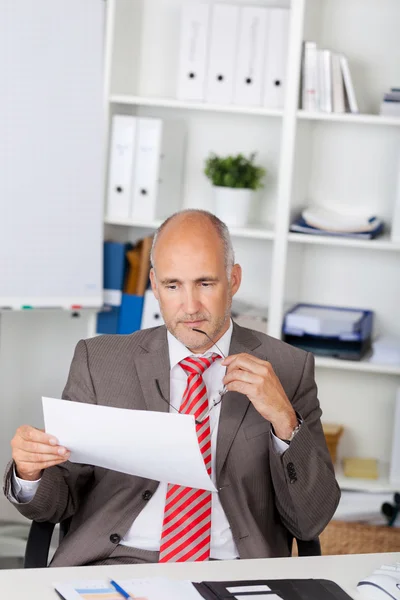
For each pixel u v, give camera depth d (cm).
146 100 385
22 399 429
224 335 226
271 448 210
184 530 208
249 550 209
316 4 390
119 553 210
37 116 368
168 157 400
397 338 403
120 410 184
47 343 427
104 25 388
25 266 369
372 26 399
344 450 420
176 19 410
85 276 382
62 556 211
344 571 178
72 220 378
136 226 428
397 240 381
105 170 396
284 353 232
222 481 214
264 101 383
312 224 385
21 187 367
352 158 407
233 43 381
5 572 167
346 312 401
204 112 414
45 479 207
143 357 226
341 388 417
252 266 418
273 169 412
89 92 378
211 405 220
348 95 377
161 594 158
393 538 374
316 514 211
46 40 368
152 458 191
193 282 210
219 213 395
